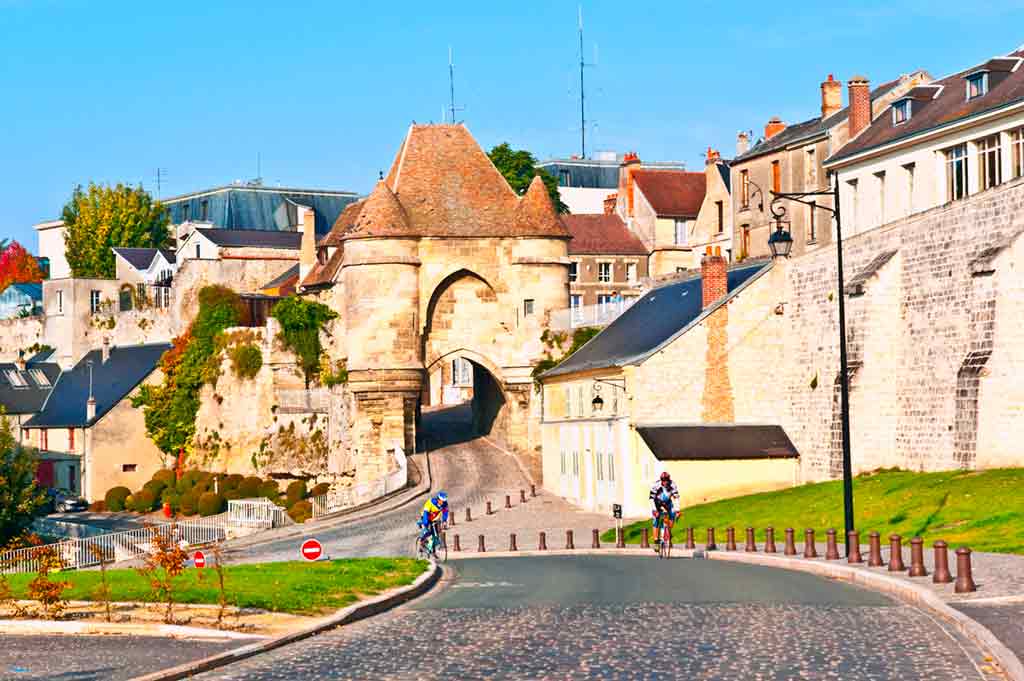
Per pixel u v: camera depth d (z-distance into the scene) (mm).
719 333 79188
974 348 64250
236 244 146000
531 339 103375
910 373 71125
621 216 138375
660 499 55219
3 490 88188
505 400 104812
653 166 176875
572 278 132500
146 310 138500
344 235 103000
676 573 45594
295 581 40562
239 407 118688
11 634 32688
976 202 66438
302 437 111812
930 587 36188
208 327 123875
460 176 105625
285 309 114625
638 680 25328
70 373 138250
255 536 80812
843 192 86375
